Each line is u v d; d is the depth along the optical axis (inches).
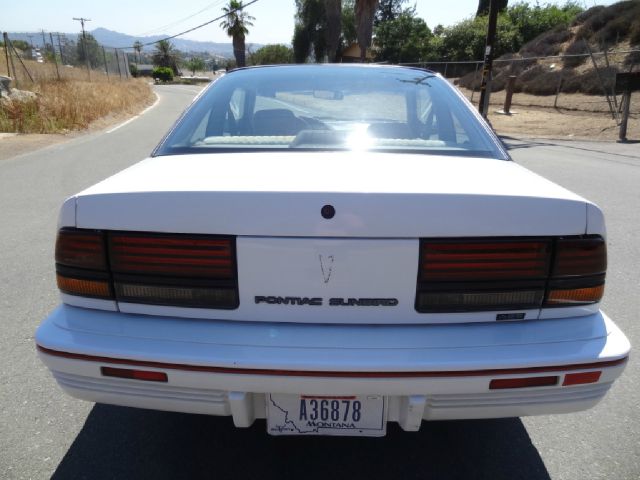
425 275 63.4
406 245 62.7
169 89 1696.6
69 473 78.9
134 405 67.8
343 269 63.0
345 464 82.0
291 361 61.2
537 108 707.4
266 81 107.4
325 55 1790.1
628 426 91.0
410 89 104.5
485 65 527.8
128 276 66.0
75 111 558.9
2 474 78.2
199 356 61.9
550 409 66.1
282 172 71.1
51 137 472.1
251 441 87.0
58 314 68.9
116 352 63.1
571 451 85.0
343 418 67.7
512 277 64.2
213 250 63.7
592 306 67.3
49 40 1099.9
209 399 65.3
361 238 62.4
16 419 91.0
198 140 90.3
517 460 83.1
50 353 65.8
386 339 63.3
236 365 61.5
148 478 78.4
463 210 62.7
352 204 62.0
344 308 64.3
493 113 687.7
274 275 63.6
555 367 62.6
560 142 459.5
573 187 264.5
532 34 1104.8
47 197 247.3
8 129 490.6
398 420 68.1
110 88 890.1
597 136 489.1
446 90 105.1
